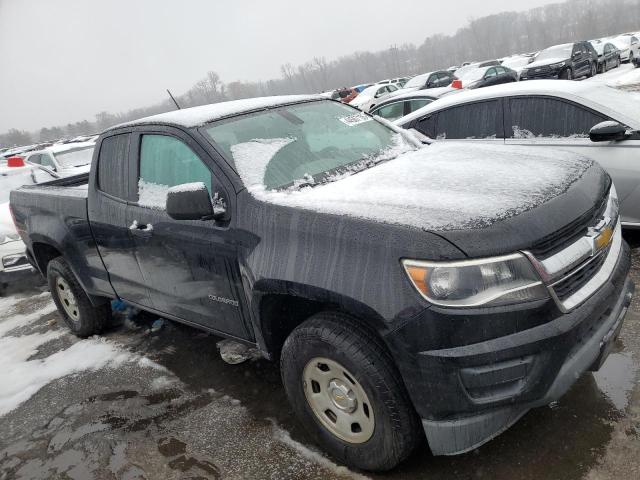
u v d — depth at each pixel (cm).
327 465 265
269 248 255
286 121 343
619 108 451
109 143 379
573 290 217
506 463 246
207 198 267
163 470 285
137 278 367
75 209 405
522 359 204
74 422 348
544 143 478
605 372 295
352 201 247
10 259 648
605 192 259
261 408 323
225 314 308
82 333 479
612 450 240
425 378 209
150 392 366
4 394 406
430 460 256
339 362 236
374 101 2288
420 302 204
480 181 253
